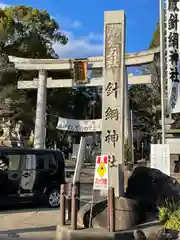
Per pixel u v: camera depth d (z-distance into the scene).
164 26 13.53
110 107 9.37
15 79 38.47
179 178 14.84
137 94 41.31
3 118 28.03
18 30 39.09
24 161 11.55
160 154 11.56
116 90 9.37
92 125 24.47
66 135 45.44
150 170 9.83
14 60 24.05
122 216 8.02
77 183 8.73
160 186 9.51
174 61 13.30
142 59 21.02
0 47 38.78
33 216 10.37
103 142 9.30
